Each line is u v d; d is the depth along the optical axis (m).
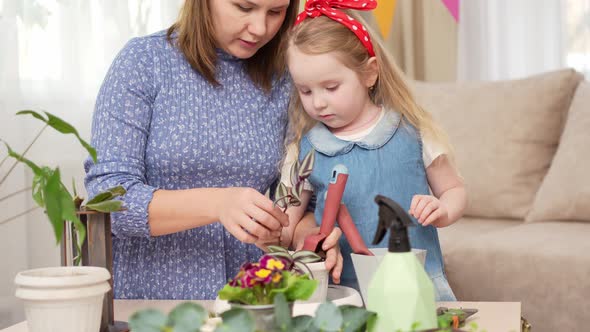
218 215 1.17
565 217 2.39
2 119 2.30
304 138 1.41
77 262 1.05
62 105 2.45
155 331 0.62
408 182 1.34
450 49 3.27
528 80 2.70
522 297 2.03
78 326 0.89
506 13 3.30
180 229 1.22
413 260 0.77
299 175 1.07
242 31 1.32
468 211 2.63
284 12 1.35
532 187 2.58
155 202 1.21
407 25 3.28
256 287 0.78
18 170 2.32
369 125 1.38
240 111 1.42
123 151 1.30
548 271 1.99
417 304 0.75
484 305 1.08
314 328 0.71
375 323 0.76
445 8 3.26
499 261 2.08
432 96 2.81
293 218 1.38
